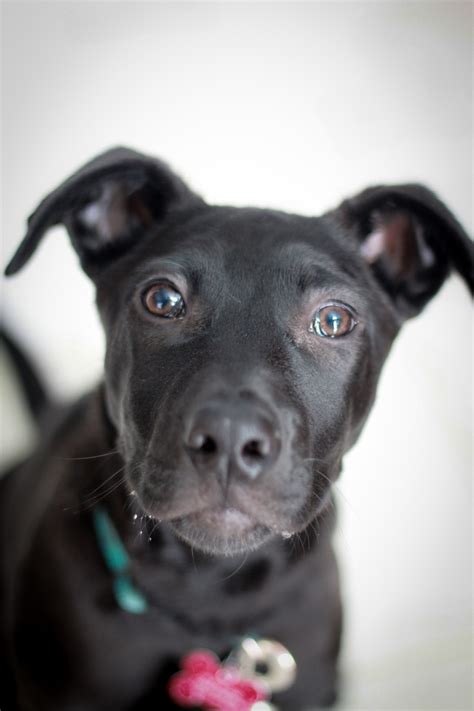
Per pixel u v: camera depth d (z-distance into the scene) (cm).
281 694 43
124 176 40
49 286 75
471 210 74
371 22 83
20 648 42
